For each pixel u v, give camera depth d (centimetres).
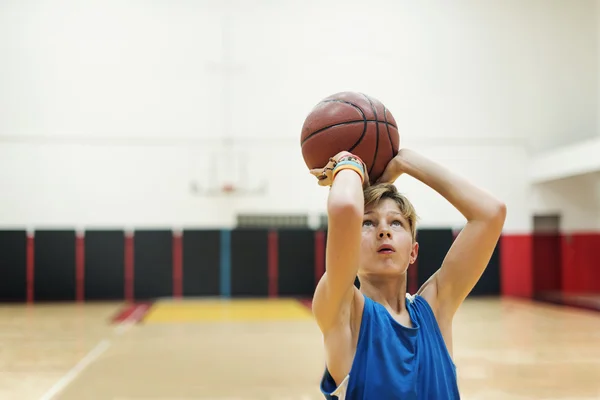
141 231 1207
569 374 475
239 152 1240
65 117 1209
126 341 664
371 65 1265
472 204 169
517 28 1295
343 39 1266
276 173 1243
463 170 1269
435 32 1280
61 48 1216
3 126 1195
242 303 1141
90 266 1193
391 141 185
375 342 152
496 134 1278
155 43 1238
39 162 1198
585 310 976
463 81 1279
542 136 1284
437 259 1220
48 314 962
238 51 1251
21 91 1202
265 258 1220
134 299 1196
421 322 163
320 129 182
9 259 1173
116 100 1223
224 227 1226
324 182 172
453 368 162
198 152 1233
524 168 1280
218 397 408
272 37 1256
